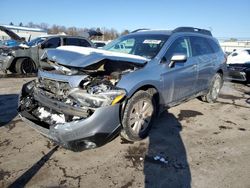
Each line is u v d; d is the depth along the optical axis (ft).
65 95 11.09
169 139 13.12
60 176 9.75
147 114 12.82
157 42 14.76
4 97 20.70
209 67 18.10
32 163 10.55
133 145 12.32
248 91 25.96
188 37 16.62
